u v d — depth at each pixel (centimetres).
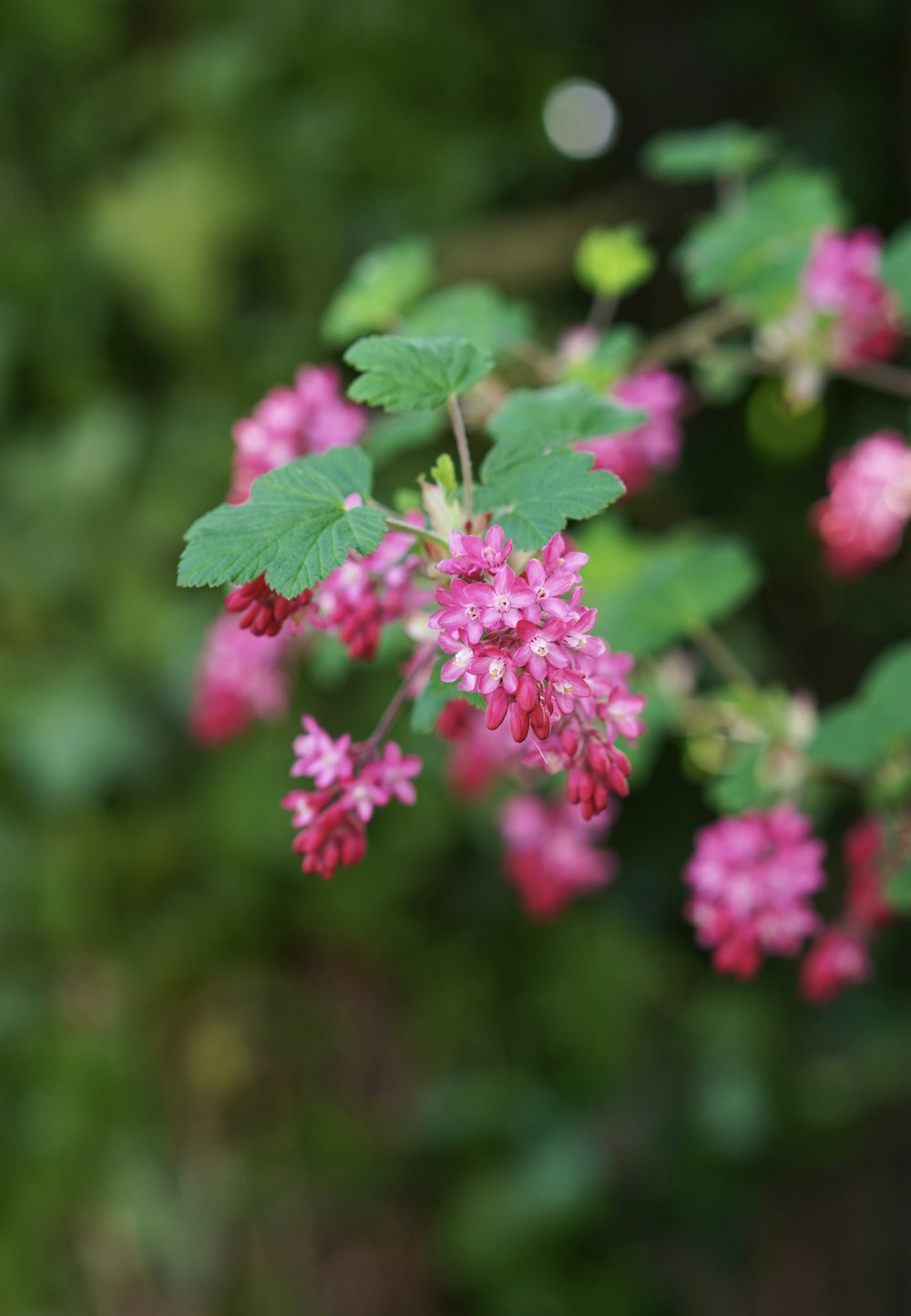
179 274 122
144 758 119
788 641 139
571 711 45
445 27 129
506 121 134
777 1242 127
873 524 71
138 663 121
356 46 126
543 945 127
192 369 125
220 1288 114
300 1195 119
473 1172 122
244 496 60
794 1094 126
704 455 136
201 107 124
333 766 49
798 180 68
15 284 124
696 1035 128
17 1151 112
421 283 66
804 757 63
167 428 125
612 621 67
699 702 70
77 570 121
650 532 131
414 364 49
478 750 70
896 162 135
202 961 121
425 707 49
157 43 128
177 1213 115
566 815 71
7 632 120
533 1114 123
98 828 121
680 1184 124
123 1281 113
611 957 127
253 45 124
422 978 126
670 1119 124
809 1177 129
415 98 129
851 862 66
